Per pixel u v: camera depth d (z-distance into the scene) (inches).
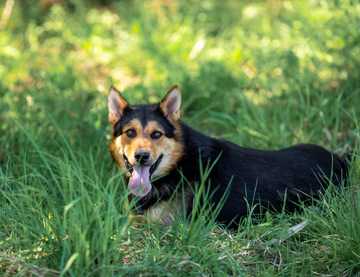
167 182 159.0
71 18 411.5
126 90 275.4
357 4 297.0
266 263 138.9
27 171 186.7
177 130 161.8
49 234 133.3
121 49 355.6
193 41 359.9
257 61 304.8
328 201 158.4
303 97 262.8
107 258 118.6
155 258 131.5
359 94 253.6
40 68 334.6
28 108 248.4
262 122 230.4
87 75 322.3
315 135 224.1
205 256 130.6
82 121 239.0
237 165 166.4
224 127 255.4
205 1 425.4
